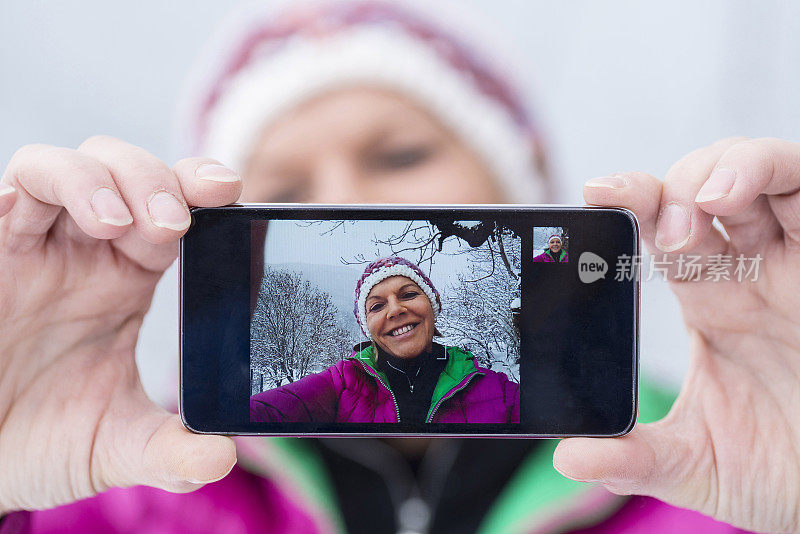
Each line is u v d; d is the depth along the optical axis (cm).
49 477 93
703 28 201
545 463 155
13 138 214
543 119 190
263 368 93
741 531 124
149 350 212
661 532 148
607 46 202
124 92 213
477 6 195
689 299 100
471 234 94
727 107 203
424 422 93
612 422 92
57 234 91
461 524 154
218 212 93
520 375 93
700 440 94
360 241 94
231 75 165
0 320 87
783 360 95
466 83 156
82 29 211
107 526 156
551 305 93
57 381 94
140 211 80
